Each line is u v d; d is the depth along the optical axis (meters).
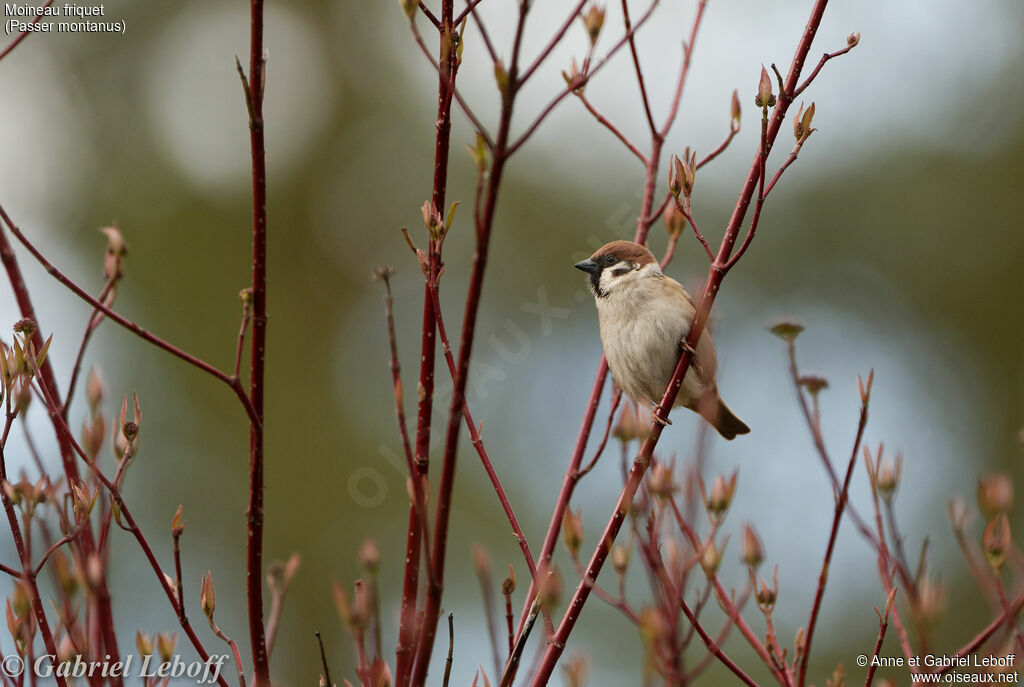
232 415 13.42
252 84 4.15
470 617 11.55
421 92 15.11
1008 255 14.11
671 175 4.85
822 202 14.23
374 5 15.41
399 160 14.74
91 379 4.84
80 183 13.70
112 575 11.70
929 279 14.23
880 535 4.41
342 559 12.92
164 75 14.45
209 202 14.06
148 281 13.49
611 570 11.49
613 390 5.66
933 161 14.35
